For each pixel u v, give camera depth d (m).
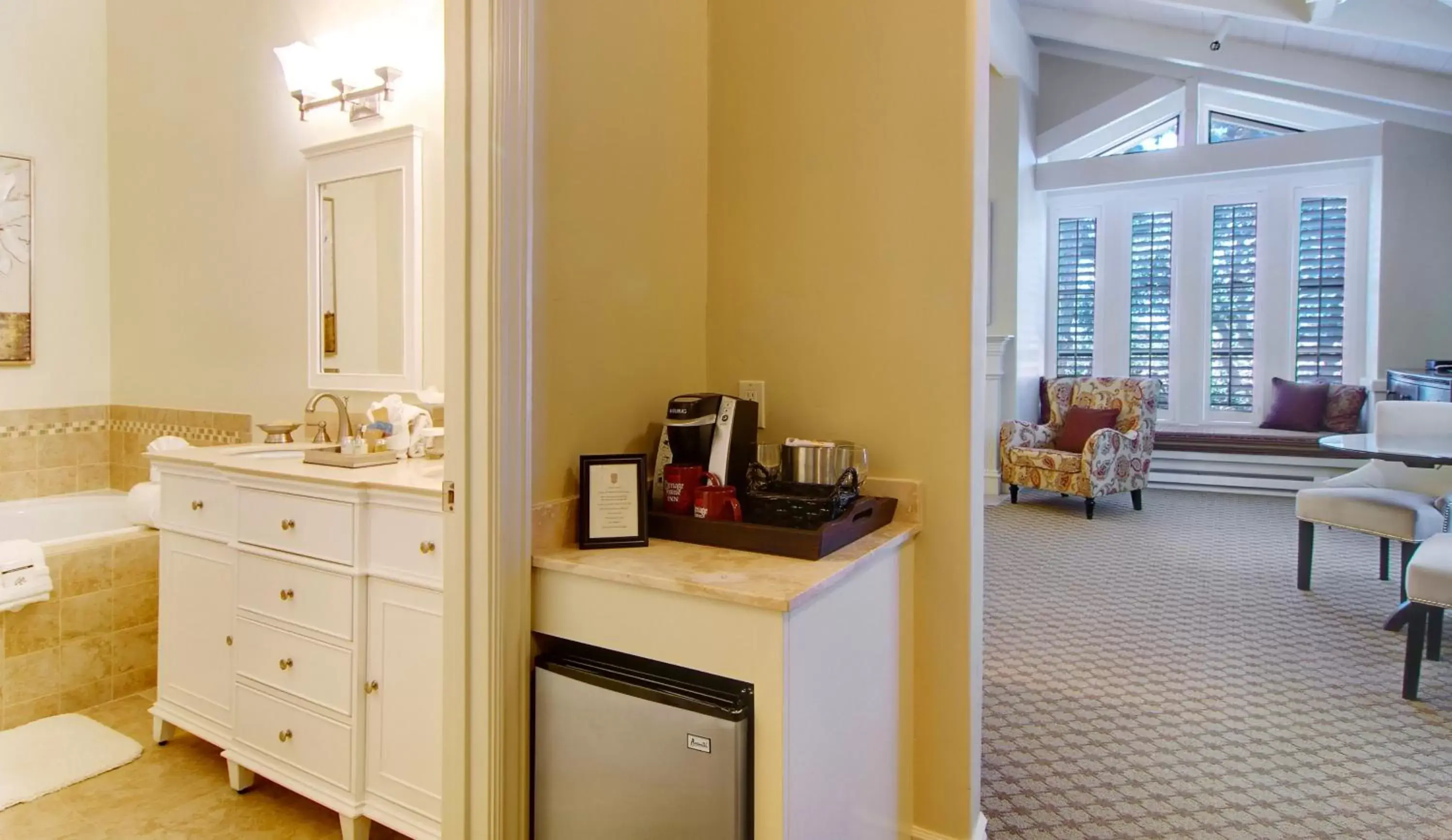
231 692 2.18
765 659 1.22
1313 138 6.20
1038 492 6.51
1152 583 3.91
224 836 1.95
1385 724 2.40
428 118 2.64
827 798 1.36
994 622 3.34
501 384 1.41
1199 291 6.86
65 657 2.61
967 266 1.67
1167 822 1.89
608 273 1.68
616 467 1.58
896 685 1.66
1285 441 6.03
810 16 1.84
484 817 1.46
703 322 1.99
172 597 2.35
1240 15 4.96
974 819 1.74
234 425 3.23
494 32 1.38
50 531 3.37
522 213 1.43
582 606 1.43
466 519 1.44
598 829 1.38
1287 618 3.38
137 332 3.58
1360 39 5.31
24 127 3.42
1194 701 2.56
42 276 3.49
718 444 1.73
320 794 1.94
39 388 3.50
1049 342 7.39
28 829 1.96
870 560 1.50
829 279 1.83
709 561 1.45
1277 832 1.85
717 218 1.97
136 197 3.55
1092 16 6.27
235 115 3.17
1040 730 2.37
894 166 1.75
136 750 2.36
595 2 1.62
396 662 1.83
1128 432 5.72
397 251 2.71
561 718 1.42
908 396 1.75
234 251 3.20
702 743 1.24
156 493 2.86
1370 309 6.24
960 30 1.67
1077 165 6.88
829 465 1.71
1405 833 1.84
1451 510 3.46
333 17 2.86
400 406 2.41
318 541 1.95
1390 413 3.68
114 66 3.60
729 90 1.95
